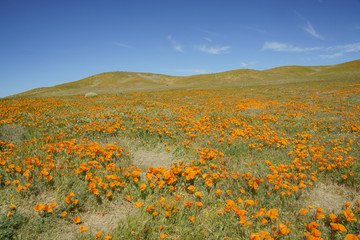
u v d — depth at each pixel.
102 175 4.31
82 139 6.61
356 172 4.72
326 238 2.79
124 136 7.64
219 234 2.93
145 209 3.33
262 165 5.27
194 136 7.50
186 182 4.36
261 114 13.16
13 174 4.05
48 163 4.55
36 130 7.88
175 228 3.05
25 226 2.91
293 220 3.29
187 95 30.47
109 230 3.00
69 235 2.91
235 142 6.95
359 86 34.12
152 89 52.53
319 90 31.88
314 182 4.51
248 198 3.89
